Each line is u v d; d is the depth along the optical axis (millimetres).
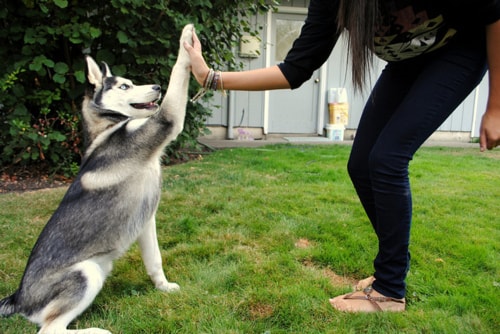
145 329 1852
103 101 2434
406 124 1721
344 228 3080
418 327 1826
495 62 1509
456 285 2236
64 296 1782
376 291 1993
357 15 1512
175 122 1990
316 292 2117
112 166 2000
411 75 1925
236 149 6934
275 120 8797
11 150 4586
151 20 4883
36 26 4547
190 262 2549
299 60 1936
